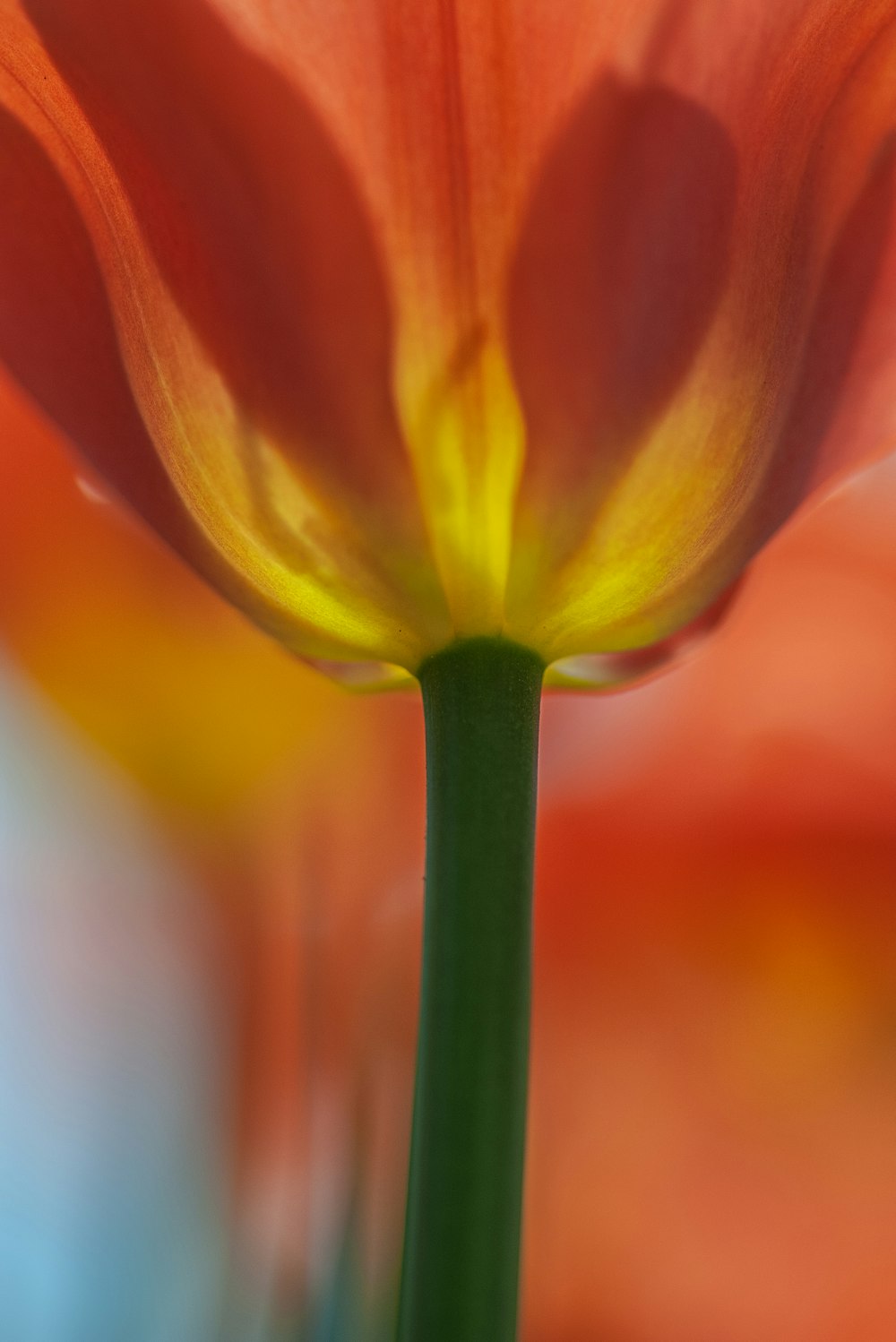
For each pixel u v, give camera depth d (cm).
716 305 24
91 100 24
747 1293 32
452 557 25
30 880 32
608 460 24
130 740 32
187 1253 30
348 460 24
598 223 24
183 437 24
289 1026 31
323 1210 29
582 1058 32
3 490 31
